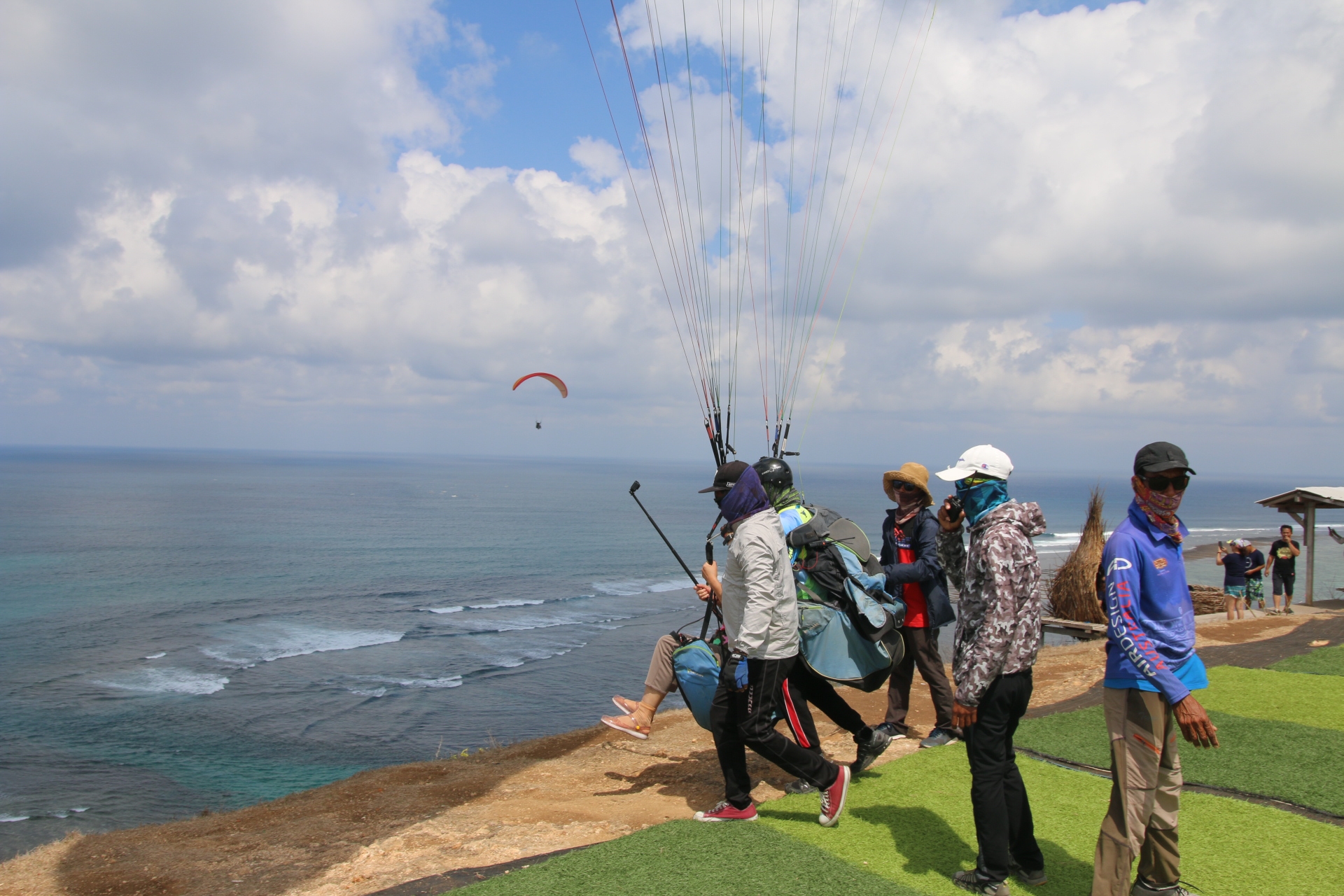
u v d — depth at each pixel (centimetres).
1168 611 282
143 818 1480
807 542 421
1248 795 409
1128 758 279
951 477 326
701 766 521
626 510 12050
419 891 319
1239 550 1442
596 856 335
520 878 316
